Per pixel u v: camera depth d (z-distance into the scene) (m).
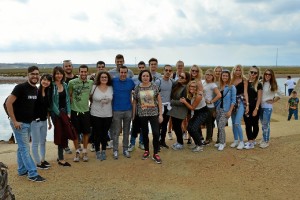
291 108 15.26
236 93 8.09
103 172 6.87
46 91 6.62
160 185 6.29
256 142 8.91
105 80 7.20
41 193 5.85
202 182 6.44
